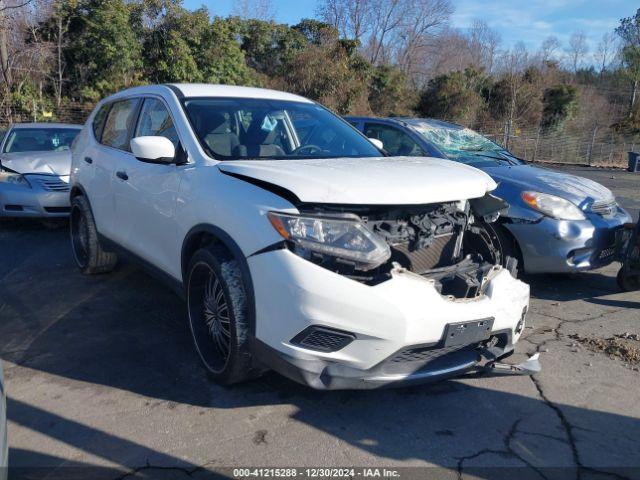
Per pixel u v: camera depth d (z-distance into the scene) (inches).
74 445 117.0
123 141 194.5
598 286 233.1
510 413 133.9
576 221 203.0
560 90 1363.2
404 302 116.4
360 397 138.8
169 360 155.3
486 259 145.7
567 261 202.7
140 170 171.8
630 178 662.5
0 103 741.9
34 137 346.0
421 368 124.3
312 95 1066.1
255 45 1133.7
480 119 1309.1
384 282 117.1
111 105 215.5
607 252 212.1
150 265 170.9
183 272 148.9
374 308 114.4
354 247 116.6
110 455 114.0
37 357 155.9
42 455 113.5
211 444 118.4
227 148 154.2
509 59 1616.6
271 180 125.1
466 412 133.7
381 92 1235.2
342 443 120.0
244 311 127.0
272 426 125.4
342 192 118.7
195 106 167.2
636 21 1637.6
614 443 123.0
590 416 133.6
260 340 122.8
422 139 250.1
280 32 1144.8
